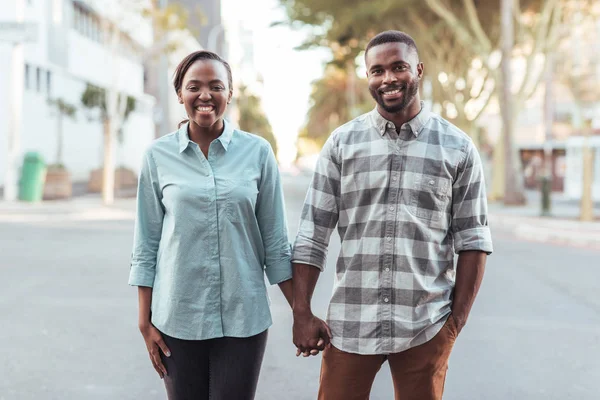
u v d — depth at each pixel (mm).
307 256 3061
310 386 5207
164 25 25438
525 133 42844
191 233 2973
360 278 2998
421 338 2953
